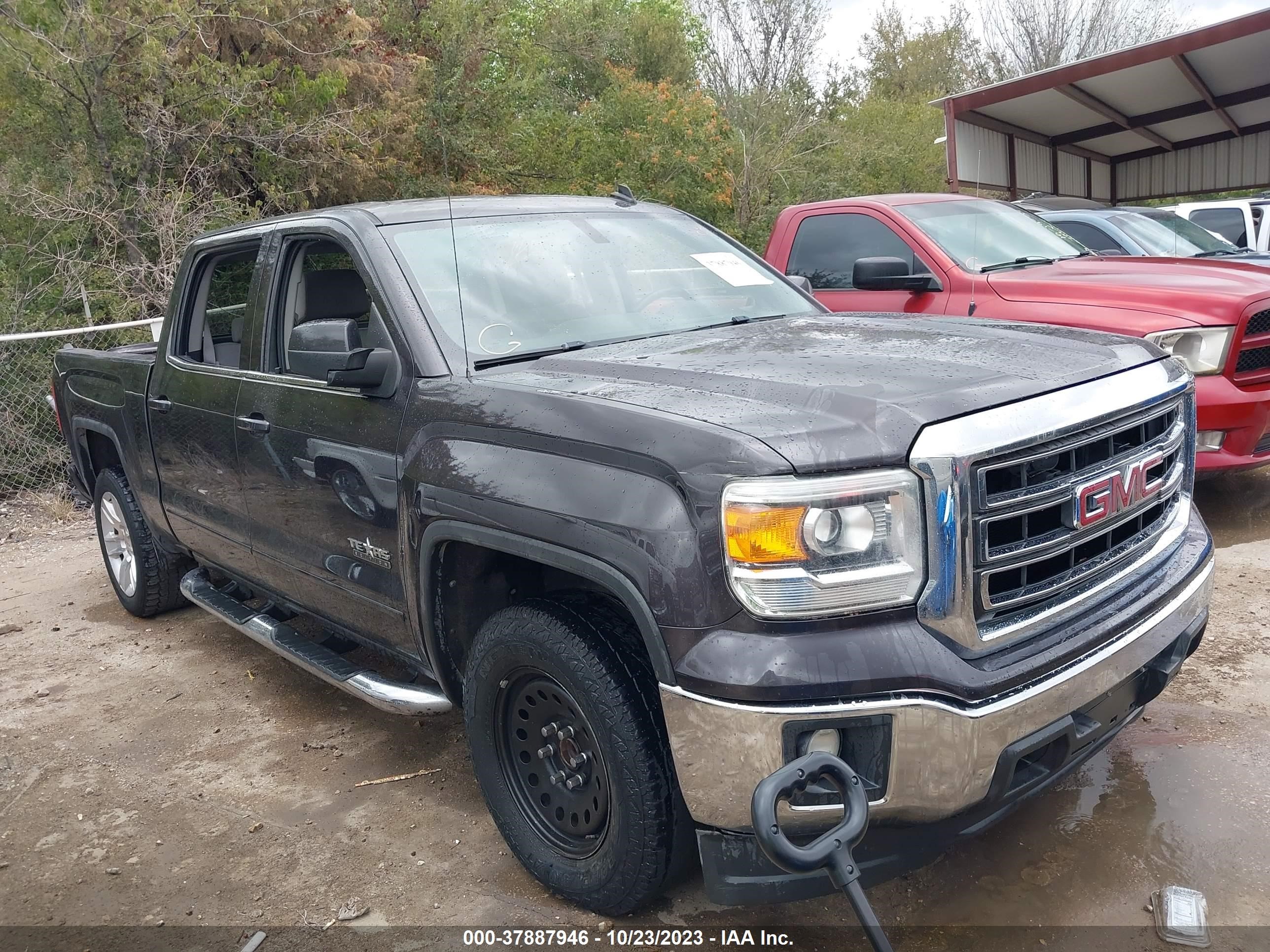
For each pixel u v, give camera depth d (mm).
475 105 18125
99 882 3096
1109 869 2791
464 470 2693
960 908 2680
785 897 2291
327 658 3631
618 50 28125
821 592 2104
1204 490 6359
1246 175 18469
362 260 3281
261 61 15328
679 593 2178
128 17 13125
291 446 3475
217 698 4414
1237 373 5195
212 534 4254
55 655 5070
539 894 2877
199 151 13680
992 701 2164
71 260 12320
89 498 5727
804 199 25719
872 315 3680
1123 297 5375
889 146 27594
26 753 4000
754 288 3896
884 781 2145
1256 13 12484
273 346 3783
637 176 21906
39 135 13242
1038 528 2348
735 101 26531
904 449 2146
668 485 2238
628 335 3357
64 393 5578
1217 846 2859
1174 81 14914
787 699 2082
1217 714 3592
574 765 2664
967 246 6238
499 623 2707
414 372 3010
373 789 3543
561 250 3584
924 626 2160
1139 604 2529
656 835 2441
